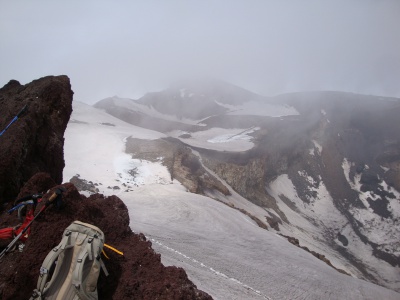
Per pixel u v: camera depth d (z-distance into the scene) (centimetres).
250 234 2672
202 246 1869
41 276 420
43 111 952
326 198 7444
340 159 8606
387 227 6819
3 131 805
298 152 8081
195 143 6581
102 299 510
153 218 2389
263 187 6241
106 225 618
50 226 545
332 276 2155
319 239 5934
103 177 3581
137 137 4784
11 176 745
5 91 1109
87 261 434
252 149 6444
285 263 2070
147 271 559
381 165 8400
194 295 550
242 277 1523
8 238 562
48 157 940
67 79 1120
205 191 4047
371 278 5303
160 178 3747
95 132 4816
